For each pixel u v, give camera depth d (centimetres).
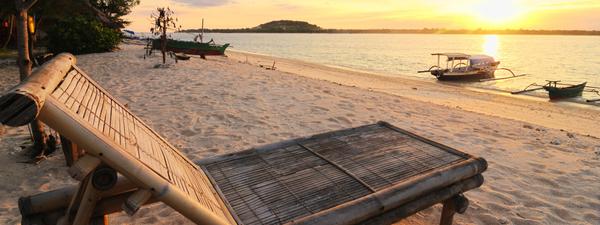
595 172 575
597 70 3394
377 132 441
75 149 299
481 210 441
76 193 208
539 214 437
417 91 1836
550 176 554
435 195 320
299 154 375
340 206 271
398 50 7094
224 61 2416
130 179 177
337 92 1252
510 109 1423
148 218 398
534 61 4397
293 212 274
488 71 2478
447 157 364
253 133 705
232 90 1103
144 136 260
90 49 2256
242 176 327
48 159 524
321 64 3641
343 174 331
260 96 1043
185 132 691
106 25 2825
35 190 441
